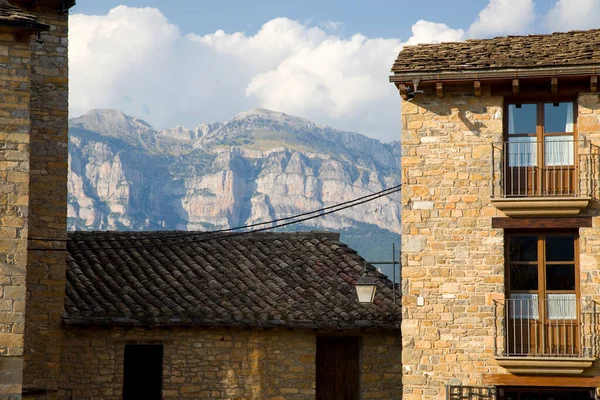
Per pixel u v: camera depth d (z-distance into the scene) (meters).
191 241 37.69
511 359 27.30
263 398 33.12
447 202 28.38
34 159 32.19
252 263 36.47
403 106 28.84
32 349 31.81
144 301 33.38
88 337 32.84
